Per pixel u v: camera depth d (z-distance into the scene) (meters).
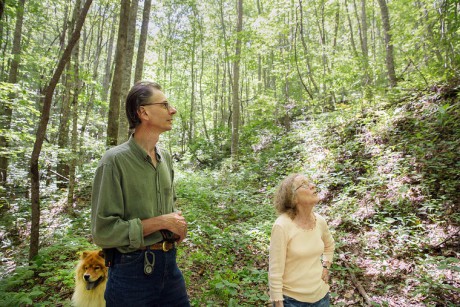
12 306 3.10
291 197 2.18
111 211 1.56
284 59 13.69
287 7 12.98
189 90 28.50
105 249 1.63
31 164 4.16
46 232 6.08
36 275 4.15
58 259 4.59
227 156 18.39
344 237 5.19
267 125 17.88
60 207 8.09
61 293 3.64
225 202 8.16
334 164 7.75
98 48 19.59
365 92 9.81
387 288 3.72
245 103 26.69
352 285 3.92
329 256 2.40
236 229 6.07
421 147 6.45
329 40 21.09
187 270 4.15
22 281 3.76
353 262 4.41
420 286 3.57
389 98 8.96
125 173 1.62
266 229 5.80
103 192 1.55
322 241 2.24
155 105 1.72
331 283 3.99
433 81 8.15
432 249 4.41
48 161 9.20
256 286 3.96
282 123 18.16
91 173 9.99
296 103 15.05
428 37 8.74
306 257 2.13
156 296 1.66
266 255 4.96
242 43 14.23
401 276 3.97
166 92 24.97
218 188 9.66
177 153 21.94
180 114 22.48
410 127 7.35
